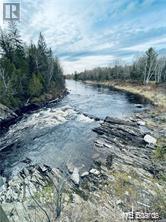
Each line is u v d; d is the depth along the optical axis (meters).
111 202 11.20
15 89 36.03
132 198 11.47
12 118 30.44
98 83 94.75
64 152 17.70
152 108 33.53
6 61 38.06
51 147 18.98
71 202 11.12
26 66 41.91
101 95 52.78
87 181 13.22
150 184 12.69
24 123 27.33
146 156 16.16
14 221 9.84
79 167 14.99
